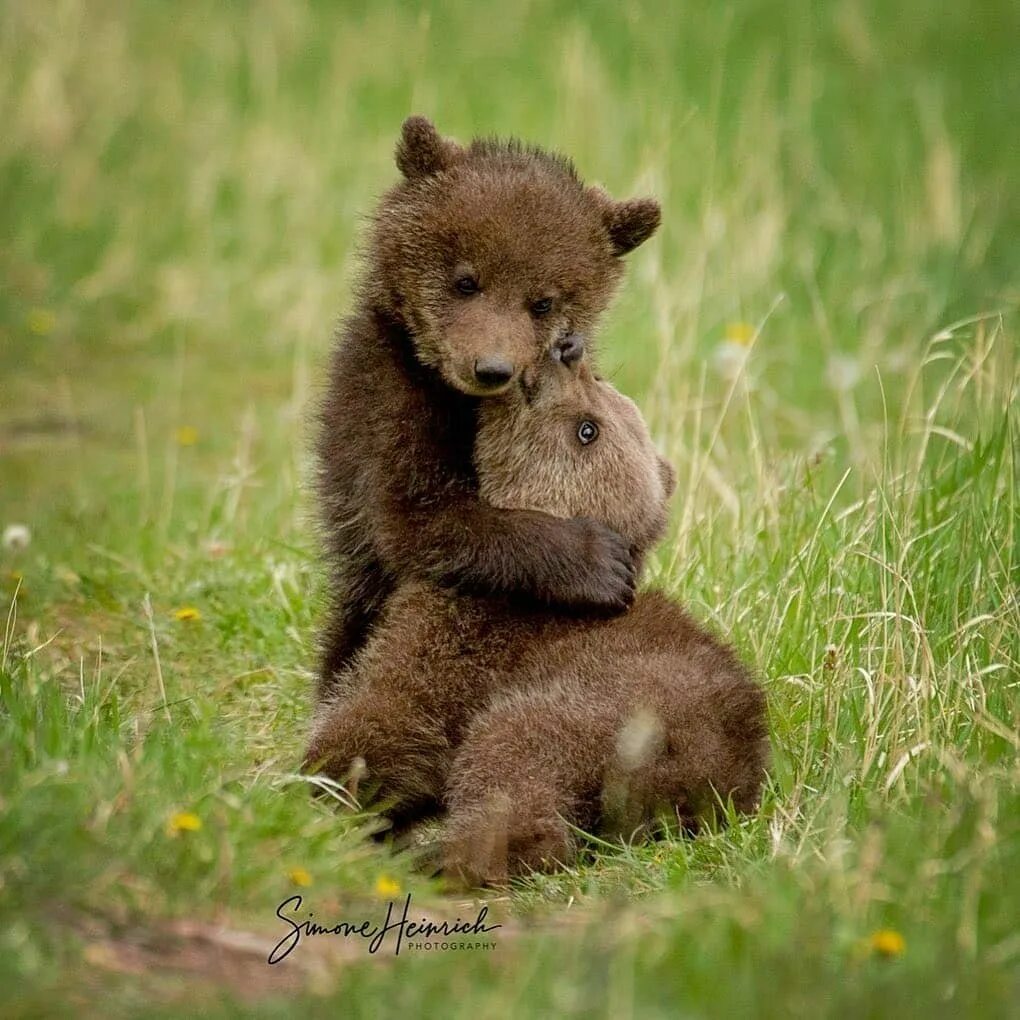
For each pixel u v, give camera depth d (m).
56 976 6.95
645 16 28.56
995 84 27.38
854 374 16.83
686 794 9.18
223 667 12.30
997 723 9.71
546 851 8.96
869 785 9.58
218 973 7.28
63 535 14.95
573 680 9.48
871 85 27.31
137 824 8.06
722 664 9.80
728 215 20.66
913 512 11.98
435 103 25.20
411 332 10.87
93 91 26.70
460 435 10.43
